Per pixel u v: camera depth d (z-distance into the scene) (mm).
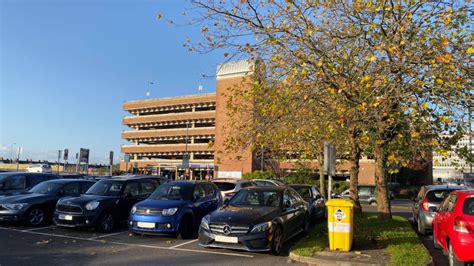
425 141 8836
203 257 8266
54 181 13438
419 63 7957
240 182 15078
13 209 11672
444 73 7719
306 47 8562
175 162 66062
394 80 8125
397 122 8422
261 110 8930
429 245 10383
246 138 9992
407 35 8344
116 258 8070
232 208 9422
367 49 8547
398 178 49156
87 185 13781
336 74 8461
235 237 8258
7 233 10820
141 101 74312
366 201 29203
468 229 6684
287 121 9086
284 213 9391
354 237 9758
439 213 8781
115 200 11570
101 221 11102
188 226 10688
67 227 11797
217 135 52500
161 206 10344
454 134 9000
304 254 8039
